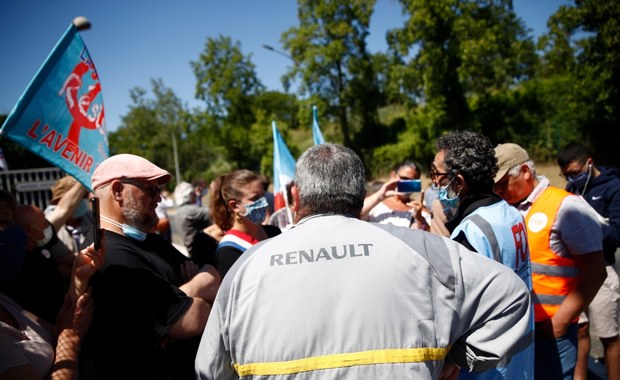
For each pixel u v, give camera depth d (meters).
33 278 2.29
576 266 2.23
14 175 7.48
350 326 1.17
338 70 27.20
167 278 1.97
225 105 32.78
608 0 13.77
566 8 14.83
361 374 1.14
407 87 23.38
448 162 1.99
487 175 1.96
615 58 13.98
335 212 1.42
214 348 1.33
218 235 3.43
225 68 32.22
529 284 1.99
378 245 1.29
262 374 1.18
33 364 1.50
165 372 1.82
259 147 29.73
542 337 2.25
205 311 1.85
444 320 1.24
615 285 3.09
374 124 28.73
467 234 1.83
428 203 5.25
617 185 3.33
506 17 22.28
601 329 3.11
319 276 1.23
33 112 1.82
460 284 1.28
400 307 1.20
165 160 46.72
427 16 20.38
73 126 1.99
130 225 1.95
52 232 3.18
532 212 2.29
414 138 24.19
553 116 18.94
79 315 1.68
